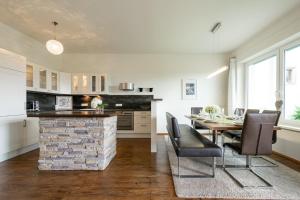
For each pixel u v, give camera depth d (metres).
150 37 4.68
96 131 3.01
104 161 3.03
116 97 6.18
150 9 3.27
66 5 3.15
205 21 3.76
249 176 2.72
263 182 2.52
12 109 3.54
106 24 3.91
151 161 3.45
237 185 2.44
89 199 2.12
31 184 2.48
